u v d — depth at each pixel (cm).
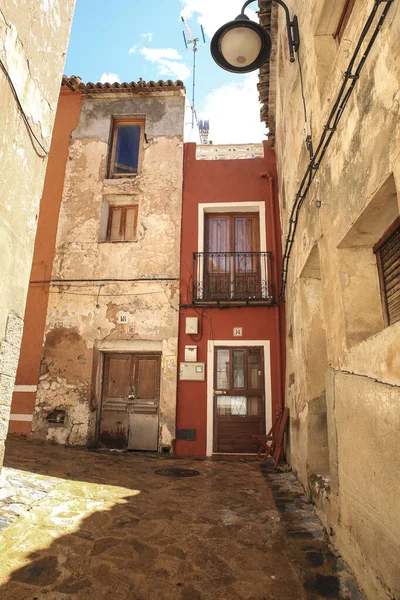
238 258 880
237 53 432
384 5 245
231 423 793
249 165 924
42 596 248
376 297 331
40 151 373
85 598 249
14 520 349
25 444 751
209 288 866
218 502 455
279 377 798
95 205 917
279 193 870
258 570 291
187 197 912
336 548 324
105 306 864
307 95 459
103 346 852
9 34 315
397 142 221
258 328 829
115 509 410
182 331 839
